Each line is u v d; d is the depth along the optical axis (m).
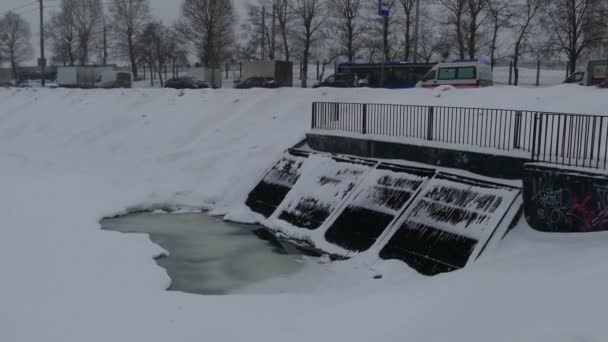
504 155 13.23
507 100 19.69
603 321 6.57
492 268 10.34
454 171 14.31
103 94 32.88
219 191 20.16
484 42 49.84
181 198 20.16
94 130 27.91
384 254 13.49
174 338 8.73
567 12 40.62
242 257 14.30
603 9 40.12
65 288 10.99
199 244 15.46
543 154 12.54
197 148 22.97
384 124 19.78
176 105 28.08
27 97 37.44
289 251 14.90
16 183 21.64
